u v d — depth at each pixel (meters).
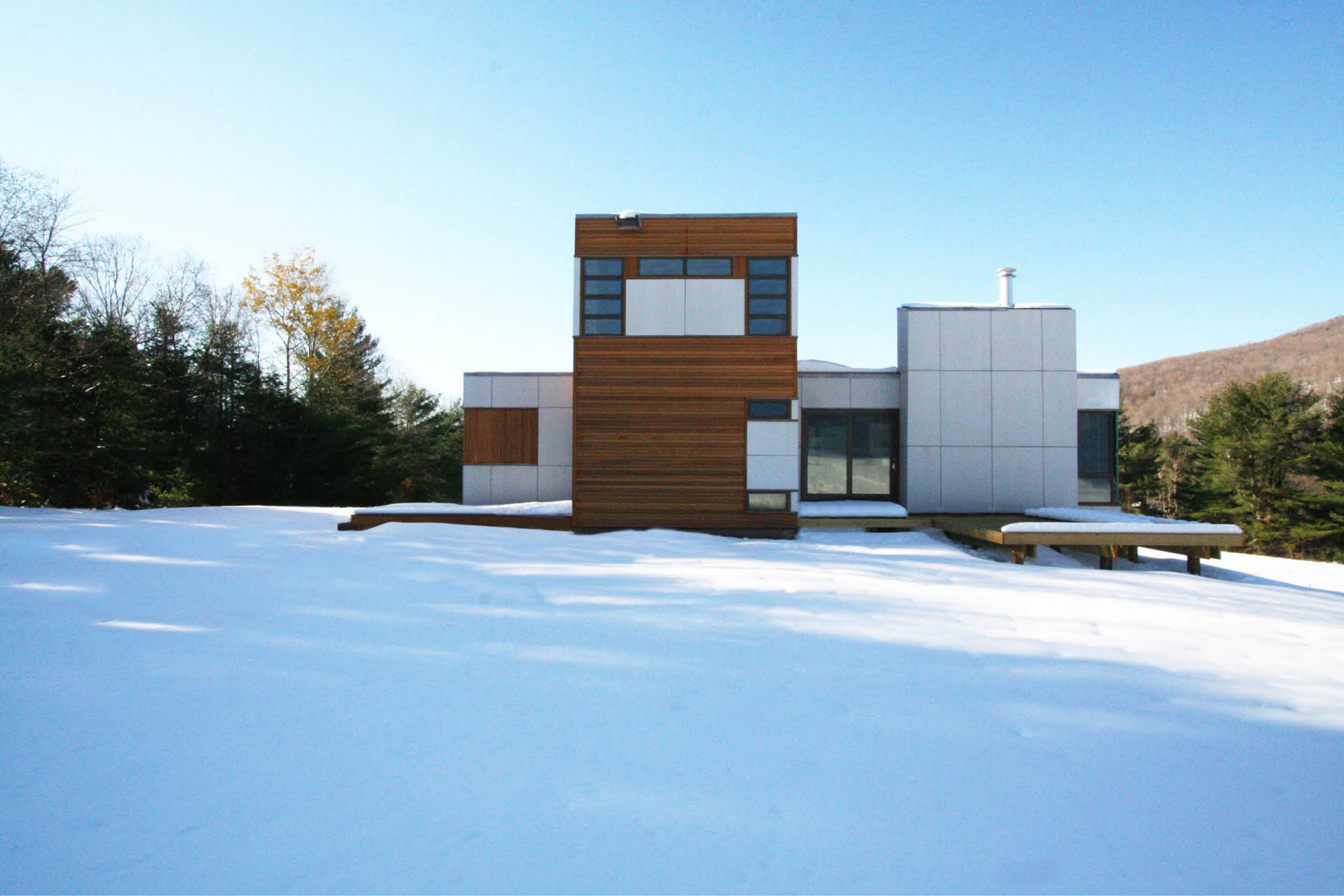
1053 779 3.26
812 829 2.78
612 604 6.67
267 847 2.55
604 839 2.66
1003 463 14.26
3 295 19.02
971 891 2.40
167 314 26.94
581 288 12.94
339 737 3.51
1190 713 4.10
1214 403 36.38
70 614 5.77
